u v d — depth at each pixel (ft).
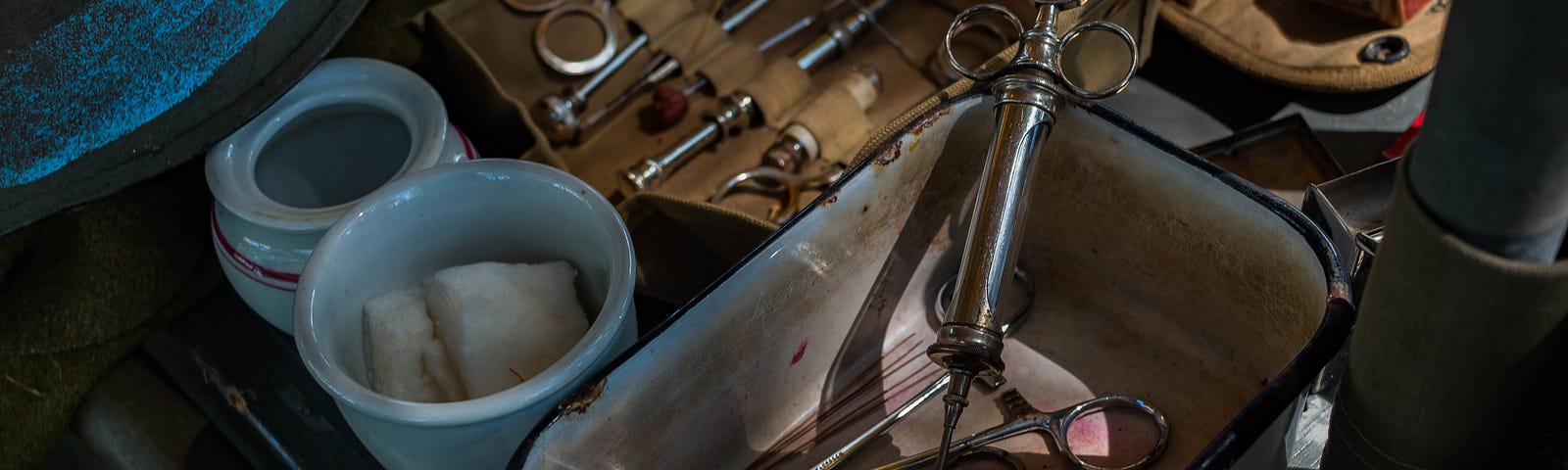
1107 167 1.67
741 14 2.65
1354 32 2.40
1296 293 1.52
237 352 2.21
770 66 2.53
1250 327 1.66
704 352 1.56
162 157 1.88
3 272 2.13
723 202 2.44
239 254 1.94
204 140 1.90
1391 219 1.09
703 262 2.08
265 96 1.94
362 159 2.18
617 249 1.63
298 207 2.16
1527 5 0.85
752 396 1.71
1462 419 1.19
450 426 1.49
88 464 2.73
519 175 1.73
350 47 2.33
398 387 1.73
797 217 1.59
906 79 2.58
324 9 2.00
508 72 2.53
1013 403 1.73
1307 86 2.37
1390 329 1.15
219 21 1.87
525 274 1.74
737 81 2.56
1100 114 1.62
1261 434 1.29
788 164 2.39
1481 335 1.08
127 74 1.82
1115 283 1.82
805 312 1.69
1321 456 1.62
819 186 2.44
